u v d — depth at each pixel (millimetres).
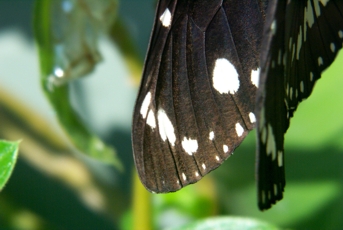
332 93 507
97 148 469
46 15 463
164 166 405
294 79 404
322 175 504
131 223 500
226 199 507
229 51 409
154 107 403
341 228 499
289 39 395
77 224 526
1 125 499
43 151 504
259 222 440
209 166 407
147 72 402
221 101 408
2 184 406
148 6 546
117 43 481
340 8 412
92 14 468
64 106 466
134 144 402
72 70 466
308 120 507
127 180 544
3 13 553
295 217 503
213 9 410
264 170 378
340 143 503
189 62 407
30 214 509
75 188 506
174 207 503
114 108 554
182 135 406
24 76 553
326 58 412
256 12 411
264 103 377
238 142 408
